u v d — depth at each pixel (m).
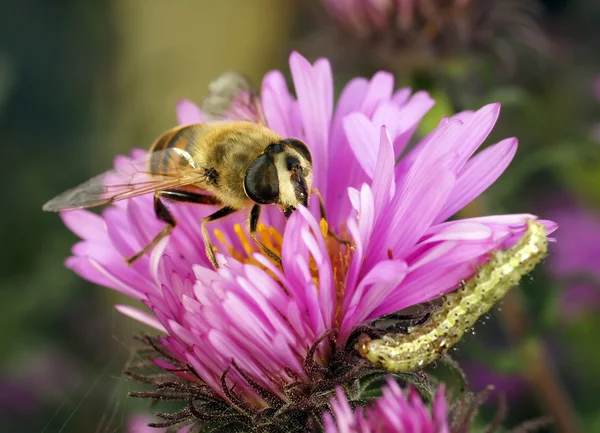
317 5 0.17
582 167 0.17
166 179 0.13
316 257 0.11
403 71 0.16
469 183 0.12
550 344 0.18
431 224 0.12
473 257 0.11
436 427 0.11
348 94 0.13
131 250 0.13
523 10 0.16
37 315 0.20
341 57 0.16
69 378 0.19
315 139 0.13
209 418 0.12
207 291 0.12
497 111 0.12
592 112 0.20
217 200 0.13
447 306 0.11
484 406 0.17
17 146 0.24
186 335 0.12
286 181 0.12
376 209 0.12
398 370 0.11
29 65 0.25
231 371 0.12
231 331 0.12
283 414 0.12
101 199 0.13
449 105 0.16
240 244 0.13
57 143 0.24
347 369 0.12
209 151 0.13
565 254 0.17
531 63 0.19
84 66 0.25
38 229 0.22
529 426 0.13
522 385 0.17
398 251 0.12
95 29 0.25
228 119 0.14
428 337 0.11
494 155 0.12
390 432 0.11
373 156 0.12
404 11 0.16
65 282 0.20
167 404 0.14
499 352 0.16
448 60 0.16
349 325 0.12
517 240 0.12
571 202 0.18
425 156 0.12
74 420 0.18
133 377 0.12
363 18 0.16
